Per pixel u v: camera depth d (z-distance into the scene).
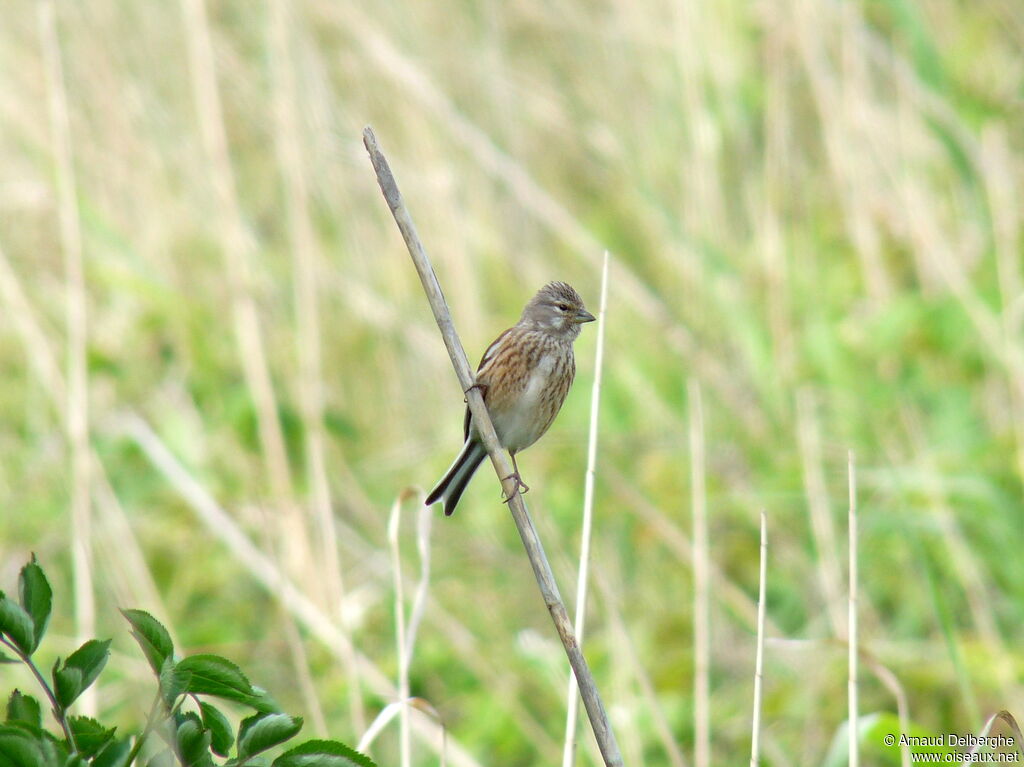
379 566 10.08
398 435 11.98
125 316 12.10
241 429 11.15
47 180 12.25
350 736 8.84
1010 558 9.31
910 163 11.98
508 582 10.55
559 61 14.53
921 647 9.09
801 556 10.13
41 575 3.74
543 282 12.95
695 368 11.69
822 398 11.38
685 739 8.82
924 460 10.02
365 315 12.23
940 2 13.23
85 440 9.84
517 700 8.99
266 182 13.03
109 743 3.75
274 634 10.10
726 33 13.07
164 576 10.58
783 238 12.21
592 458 6.23
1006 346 10.16
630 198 13.58
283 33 11.93
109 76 12.88
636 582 10.38
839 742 6.83
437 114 12.65
